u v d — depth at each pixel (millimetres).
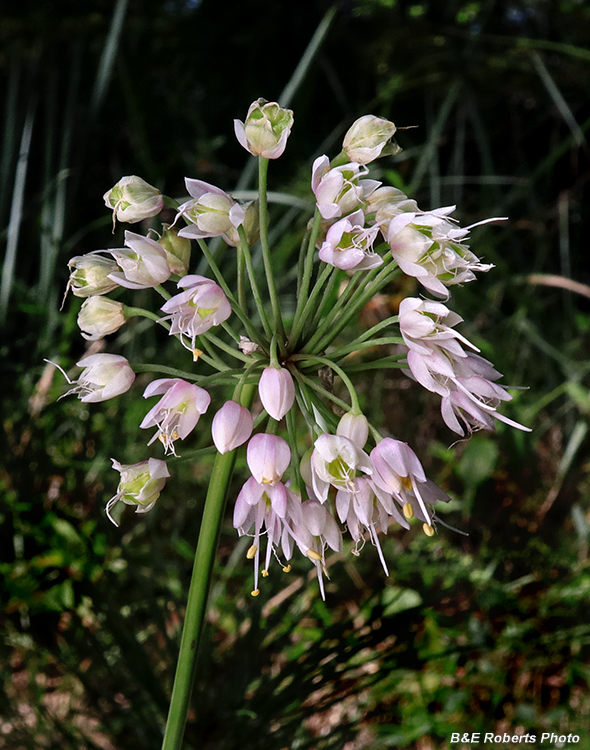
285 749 155
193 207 113
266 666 163
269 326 117
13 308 274
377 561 200
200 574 113
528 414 244
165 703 155
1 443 212
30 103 279
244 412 110
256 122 110
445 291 111
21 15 376
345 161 120
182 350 285
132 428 255
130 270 115
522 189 336
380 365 118
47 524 185
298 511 110
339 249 111
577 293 364
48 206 267
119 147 395
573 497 212
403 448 109
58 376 244
